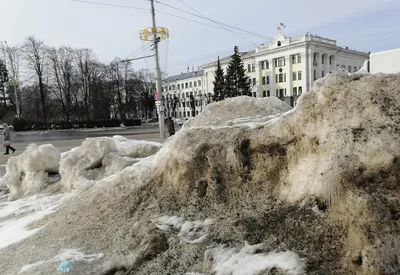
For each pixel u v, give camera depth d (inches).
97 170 218.4
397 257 68.7
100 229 121.3
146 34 637.3
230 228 100.1
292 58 2010.3
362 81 97.3
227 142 119.3
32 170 241.6
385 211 73.4
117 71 2085.4
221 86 1914.4
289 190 101.3
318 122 99.7
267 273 78.8
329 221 84.7
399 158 79.8
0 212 198.1
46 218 156.6
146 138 800.3
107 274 95.1
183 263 92.8
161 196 126.2
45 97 1768.0
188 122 259.9
